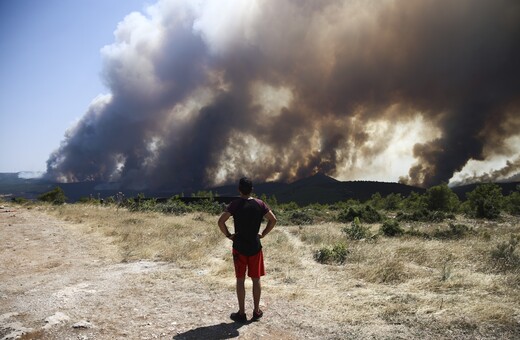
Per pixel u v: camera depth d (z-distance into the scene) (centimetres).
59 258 876
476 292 603
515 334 436
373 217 2381
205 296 589
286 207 6128
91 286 633
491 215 2569
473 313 497
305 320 488
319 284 705
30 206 2098
